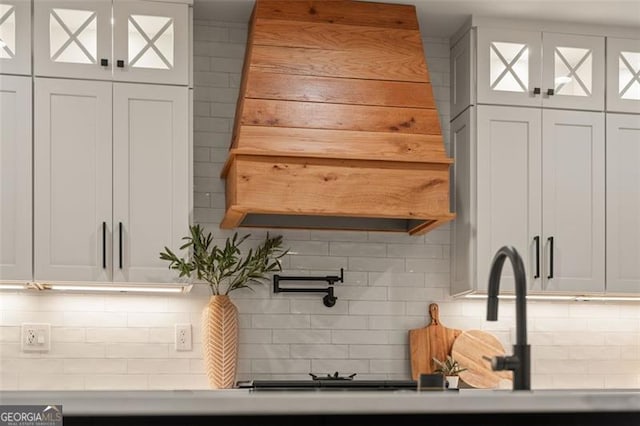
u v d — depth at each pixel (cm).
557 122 466
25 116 413
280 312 463
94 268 412
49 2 420
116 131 421
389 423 196
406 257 480
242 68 467
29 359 436
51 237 411
